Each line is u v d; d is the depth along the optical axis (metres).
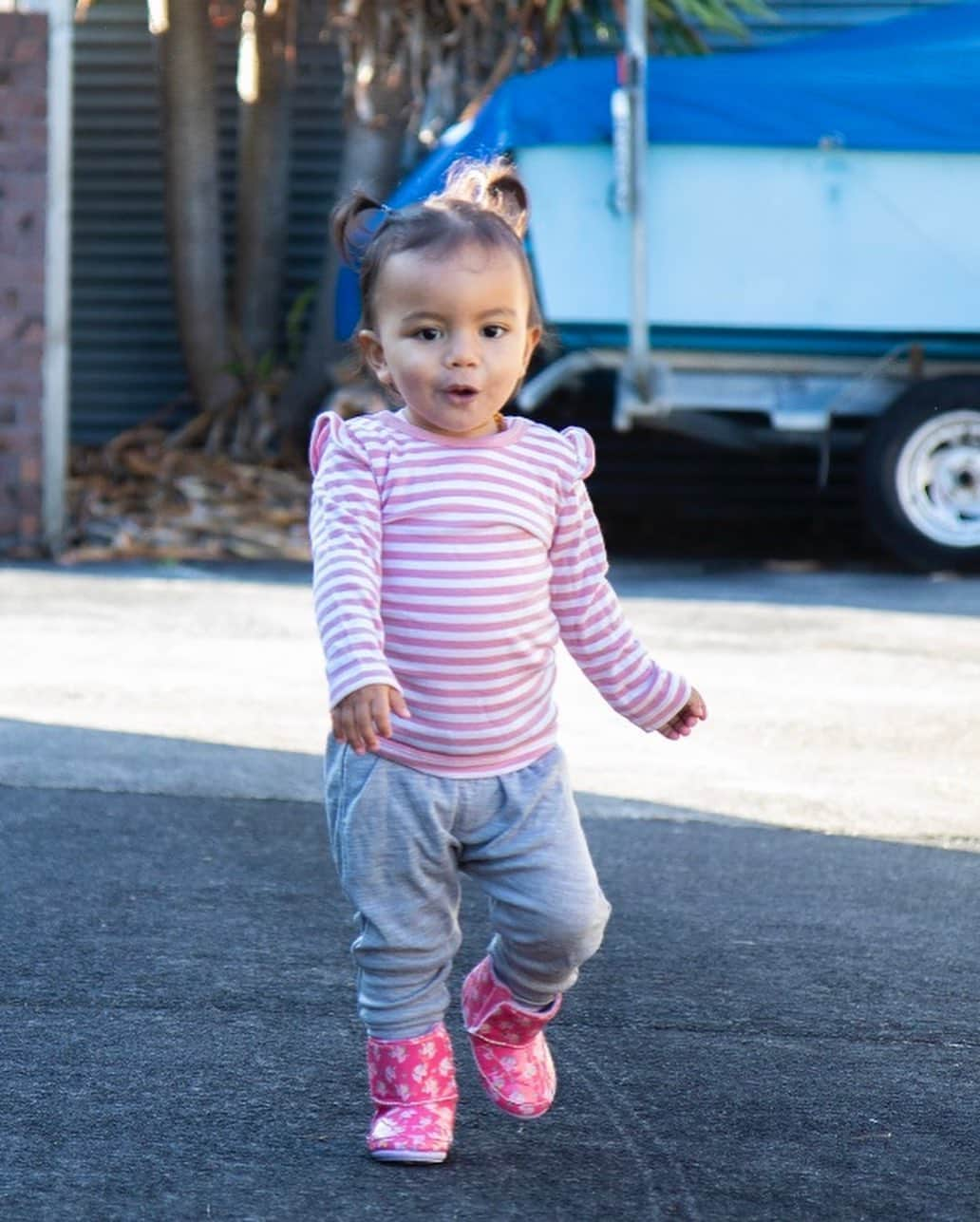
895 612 14.80
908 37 18.41
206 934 6.78
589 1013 6.08
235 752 9.71
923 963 6.73
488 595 4.82
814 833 8.54
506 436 4.96
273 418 21.69
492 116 16.72
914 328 16.81
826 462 17.64
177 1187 4.61
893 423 17.03
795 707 11.18
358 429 4.96
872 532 17.38
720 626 13.98
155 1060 5.52
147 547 18.05
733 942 6.91
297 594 15.52
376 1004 4.90
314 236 22.64
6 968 6.33
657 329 16.88
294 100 22.45
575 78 16.53
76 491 19.48
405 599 4.79
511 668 4.85
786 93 16.42
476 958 6.60
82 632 13.31
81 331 22.88
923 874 7.92
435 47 19.69
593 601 5.07
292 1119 5.12
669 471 21.88
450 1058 4.96
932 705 11.34
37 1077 5.36
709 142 16.47
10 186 17.34
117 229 22.80
